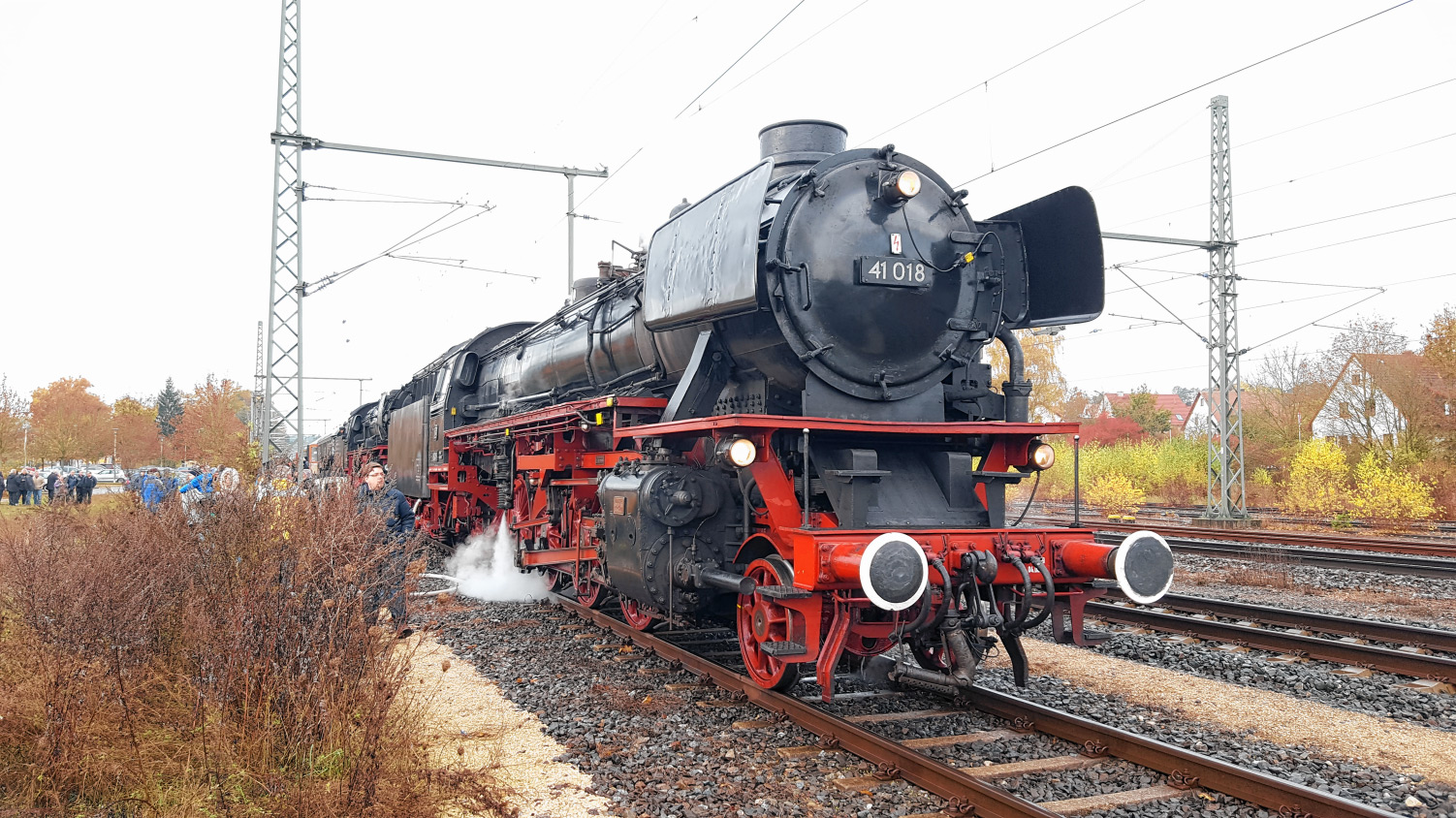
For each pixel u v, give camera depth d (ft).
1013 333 23.22
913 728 17.94
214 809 13.34
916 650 19.99
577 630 28.02
